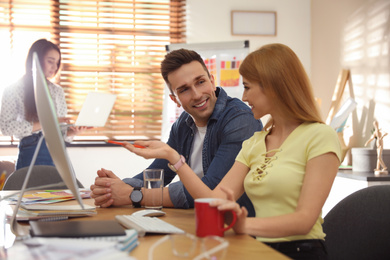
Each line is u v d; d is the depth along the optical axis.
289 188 1.33
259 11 4.49
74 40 4.37
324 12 4.25
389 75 3.19
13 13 4.21
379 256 1.48
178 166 1.53
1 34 4.21
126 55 4.43
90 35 4.38
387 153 3.07
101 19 4.39
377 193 1.52
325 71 4.26
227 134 1.83
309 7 4.57
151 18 4.41
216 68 3.98
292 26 4.55
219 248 0.85
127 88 4.41
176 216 1.46
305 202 1.24
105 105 2.79
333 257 1.54
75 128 3.07
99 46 4.40
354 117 3.73
